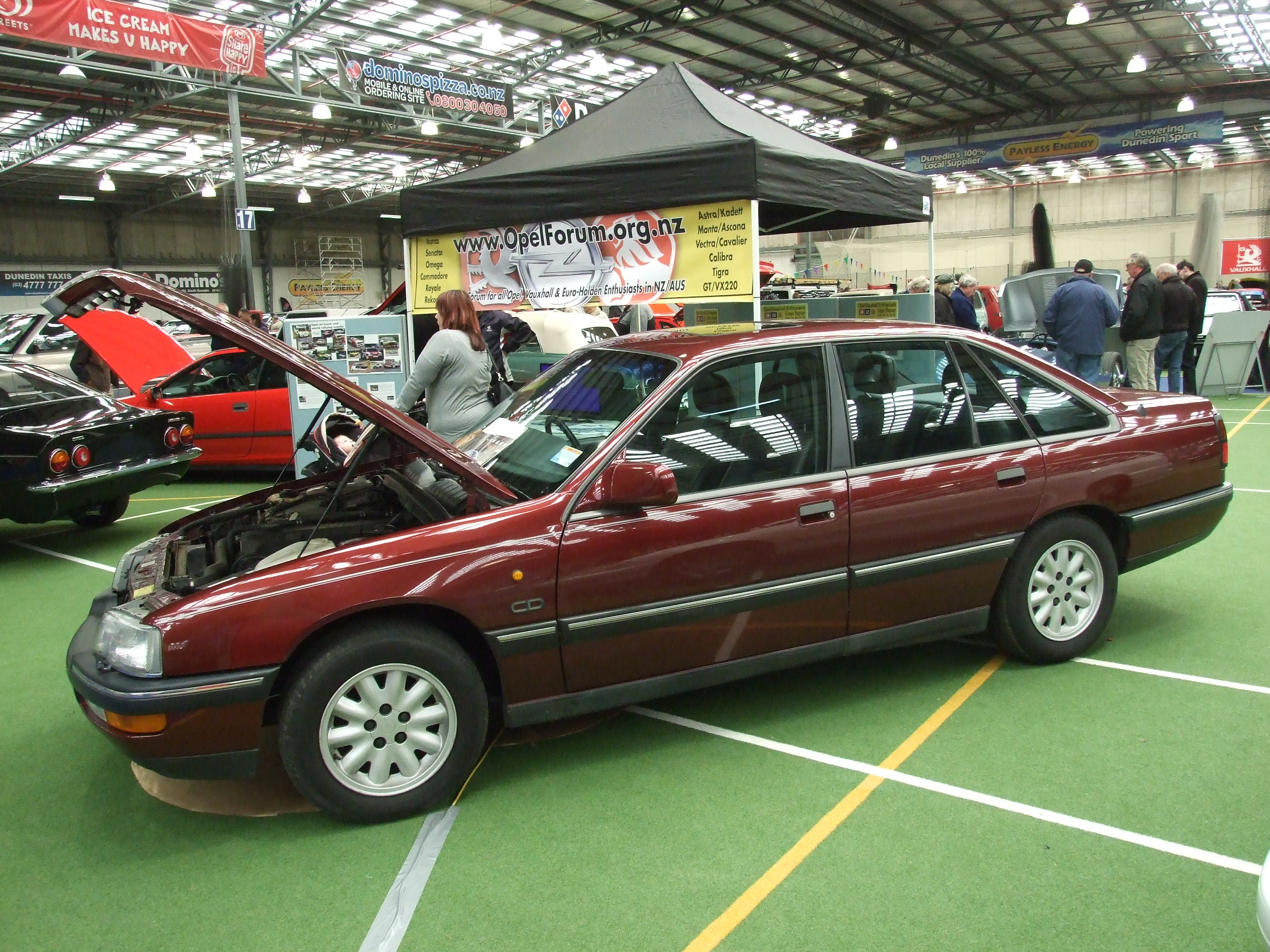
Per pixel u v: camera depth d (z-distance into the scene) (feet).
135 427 21.76
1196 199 122.93
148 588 10.31
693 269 19.21
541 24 57.88
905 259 119.34
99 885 8.98
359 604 9.34
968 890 8.43
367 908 8.48
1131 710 11.95
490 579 9.77
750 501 10.86
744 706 12.48
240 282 50.34
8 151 77.71
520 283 22.09
